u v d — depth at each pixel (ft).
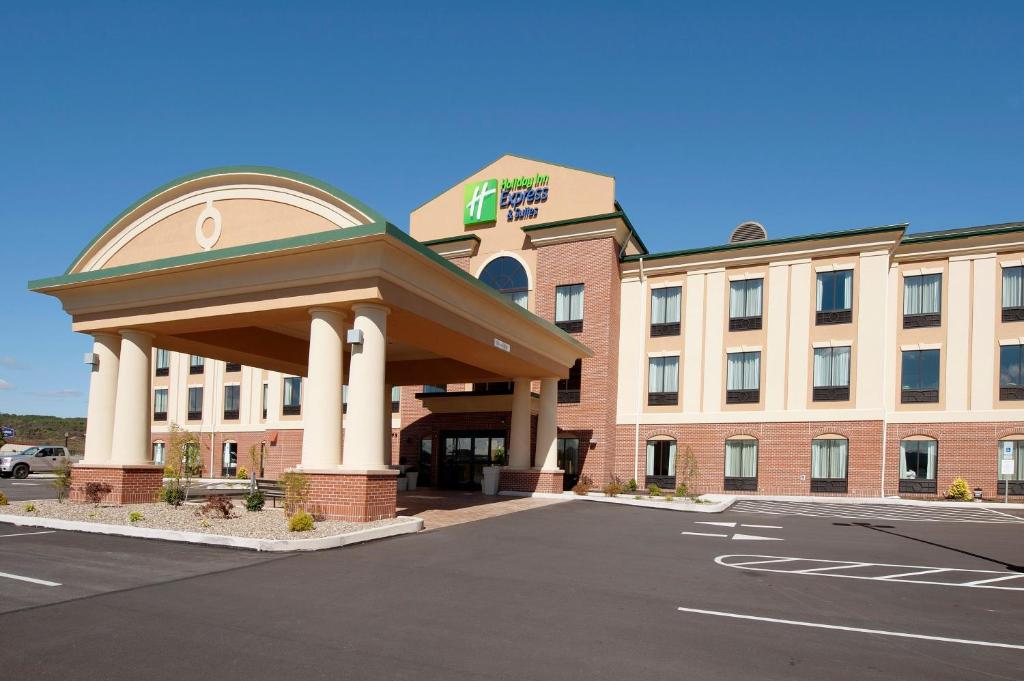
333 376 50.42
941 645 24.38
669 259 108.06
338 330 51.21
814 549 46.19
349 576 32.99
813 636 25.09
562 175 109.60
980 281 96.27
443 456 110.01
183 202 58.95
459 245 114.21
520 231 111.24
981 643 24.71
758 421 100.63
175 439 74.13
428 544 43.24
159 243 59.57
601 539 48.34
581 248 106.63
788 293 101.40
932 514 74.54
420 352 85.92
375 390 49.26
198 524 45.16
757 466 100.22
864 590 33.22
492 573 34.96
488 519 57.67
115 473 58.39
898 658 22.84
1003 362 94.07
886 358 96.22
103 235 61.62
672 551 43.93
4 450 187.52
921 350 98.17
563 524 56.24
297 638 23.26
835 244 98.99
